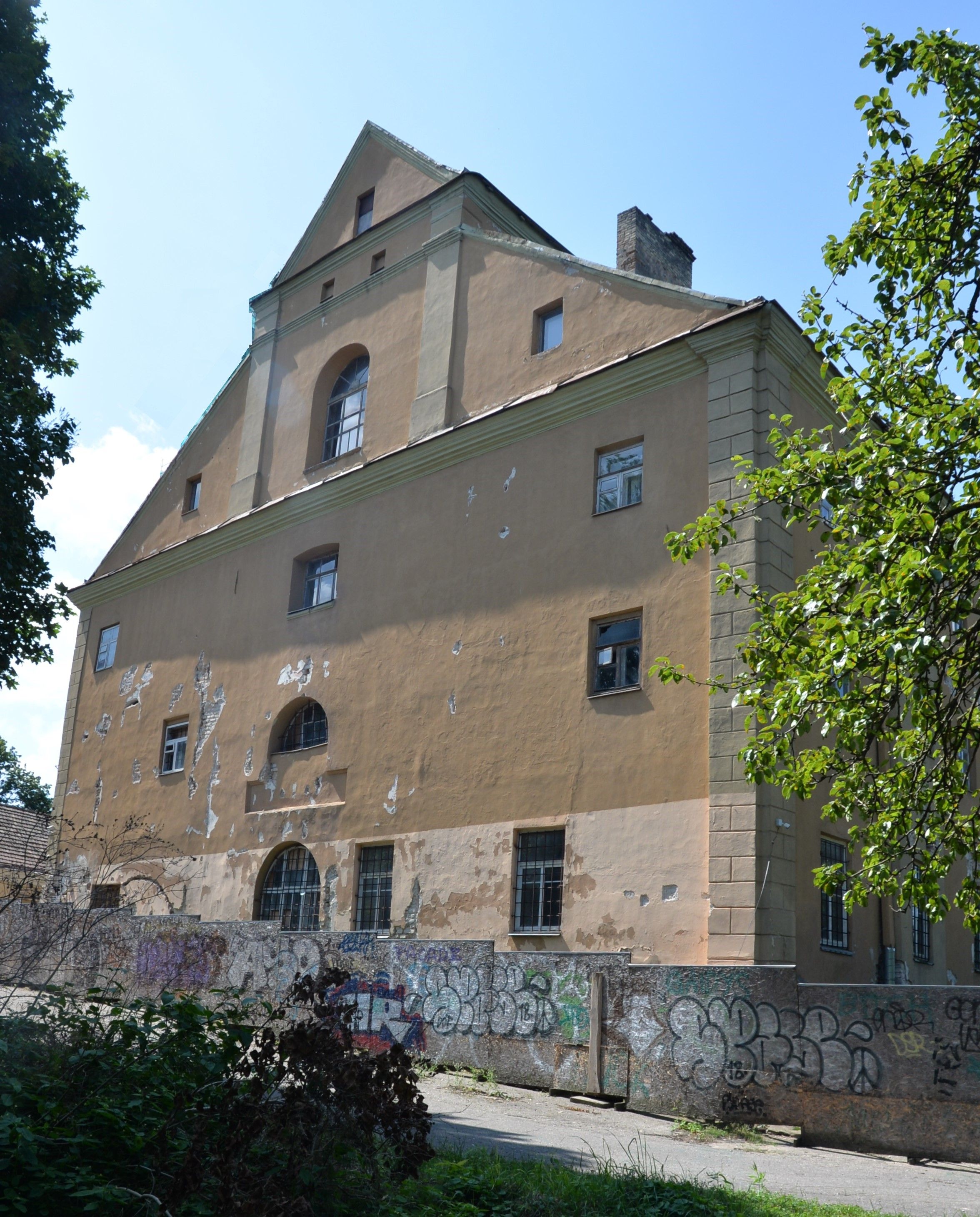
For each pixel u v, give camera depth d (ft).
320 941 53.72
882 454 29.43
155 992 60.95
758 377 49.98
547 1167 25.98
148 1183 18.78
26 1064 21.77
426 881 55.83
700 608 48.55
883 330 32.32
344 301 75.25
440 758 57.41
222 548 77.77
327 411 75.36
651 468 52.26
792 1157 32.63
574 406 56.34
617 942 47.14
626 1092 40.50
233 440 81.66
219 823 70.08
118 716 82.74
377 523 65.87
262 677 70.69
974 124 30.66
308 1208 17.39
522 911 51.67
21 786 176.65
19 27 56.24
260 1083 19.93
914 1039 34.27
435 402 64.90
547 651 53.98
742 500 48.29
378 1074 20.52
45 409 57.88
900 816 31.40
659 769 47.91
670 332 54.24
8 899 36.47
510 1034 44.83
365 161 78.69
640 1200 23.20
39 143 58.08
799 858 45.93
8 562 57.00
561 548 55.01
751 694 33.68
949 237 31.01
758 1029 37.73
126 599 86.74
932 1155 32.89
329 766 63.62
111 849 77.20
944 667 30.55
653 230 75.41
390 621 62.90
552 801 51.49
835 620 29.81
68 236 59.31
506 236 64.80
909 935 54.49
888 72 30.81
